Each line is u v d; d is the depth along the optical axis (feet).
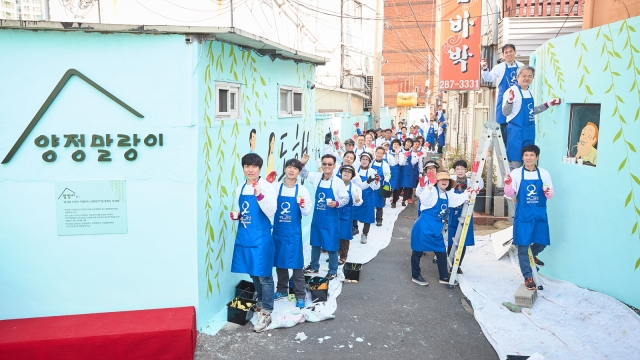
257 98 22.35
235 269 18.26
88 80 16.12
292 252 19.48
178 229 17.04
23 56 15.83
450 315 20.10
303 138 30.32
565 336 17.39
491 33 40.11
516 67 25.32
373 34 91.40
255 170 17.51
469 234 23.82
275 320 18.58
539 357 15.57
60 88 16.05
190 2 39.73
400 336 18.08
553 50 23.77
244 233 18.04
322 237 23.18
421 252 23.70
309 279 22.39
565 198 22.53
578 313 18.98
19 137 16.08
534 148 20.81
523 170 21.17
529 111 23.91
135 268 17.07
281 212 19.43
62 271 16.79
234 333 17.79
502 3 37.68
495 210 35.60
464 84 41.37
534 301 20.58
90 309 17.03
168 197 16.88
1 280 16.56
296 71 28.32
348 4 77.41
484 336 18.20
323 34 69.26
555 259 23.25
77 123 16.29
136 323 15.98
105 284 17.01
